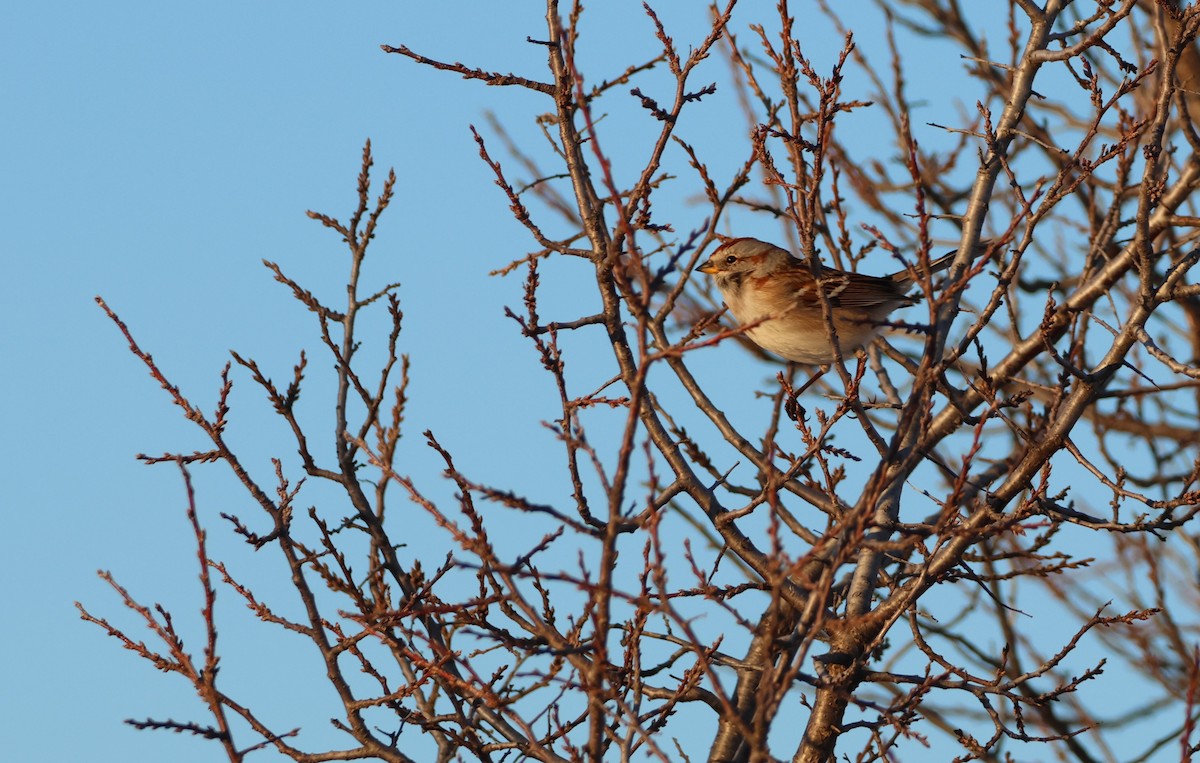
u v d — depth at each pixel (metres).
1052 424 10.60
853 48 9.70
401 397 11.93
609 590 7.12
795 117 10.06
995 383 12.78
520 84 11.27
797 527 11.70
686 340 9.19
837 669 10.76
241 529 11.14
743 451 12.43
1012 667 15.30
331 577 11.05
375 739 10.64
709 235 9.86
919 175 8.42
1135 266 11.80
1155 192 10.17
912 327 8.46
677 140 9.98
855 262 14.63
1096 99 10.88
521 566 9.56
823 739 10.90
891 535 11.76
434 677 9.66
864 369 9.26
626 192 10.66
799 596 11.11
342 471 11.78
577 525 7.85
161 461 11.21
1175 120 15.43
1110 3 11.67
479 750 10.31
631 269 10.11
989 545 15.50
